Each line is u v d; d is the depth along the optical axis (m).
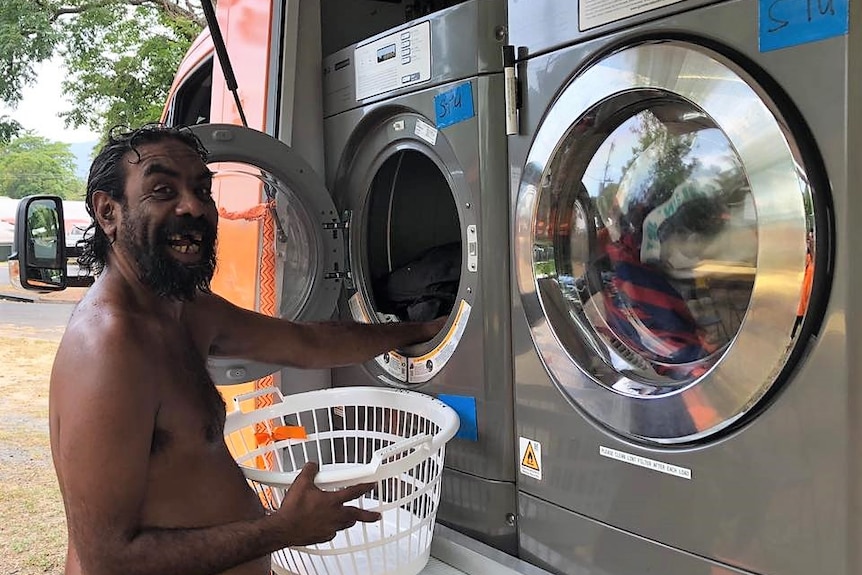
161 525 1.19
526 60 1.54
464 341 1.73
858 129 1.03
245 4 2.41
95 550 1.09
